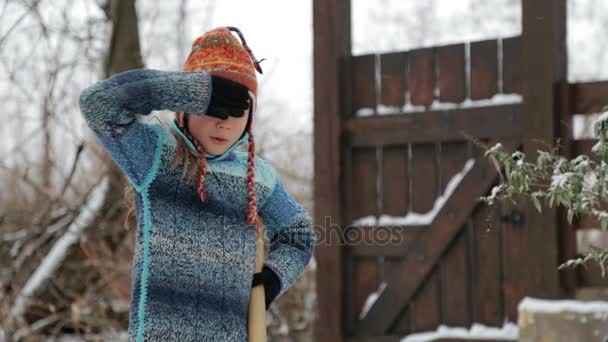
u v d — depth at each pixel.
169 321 2.02
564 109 4.33
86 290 5.92
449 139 4.70
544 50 4.34
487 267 4.58
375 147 4.94
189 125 2.15
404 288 4.80
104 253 5.92
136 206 2.13
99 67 6.87
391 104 4.91
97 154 6.04
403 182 4.86
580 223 4.26
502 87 4.59
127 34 6.71
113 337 5.76
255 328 2.21
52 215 6.11
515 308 4.48
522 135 4.48
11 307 5.71
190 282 2.06
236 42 2.22
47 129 6.39
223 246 2.13
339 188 4.94
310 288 6.09
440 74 4.77
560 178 2.73
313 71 5.02
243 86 2.06
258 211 2.40
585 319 3.95
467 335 4.59
